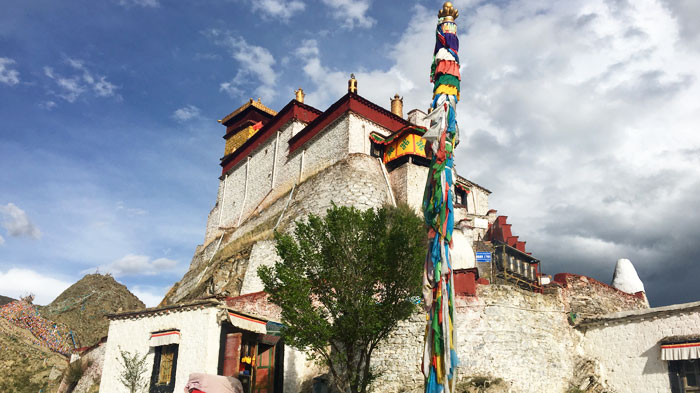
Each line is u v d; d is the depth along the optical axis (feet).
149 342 67.26
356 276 54.03
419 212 106.01
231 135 175.01
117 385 68.49
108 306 181.16
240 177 157.58
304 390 72.79
